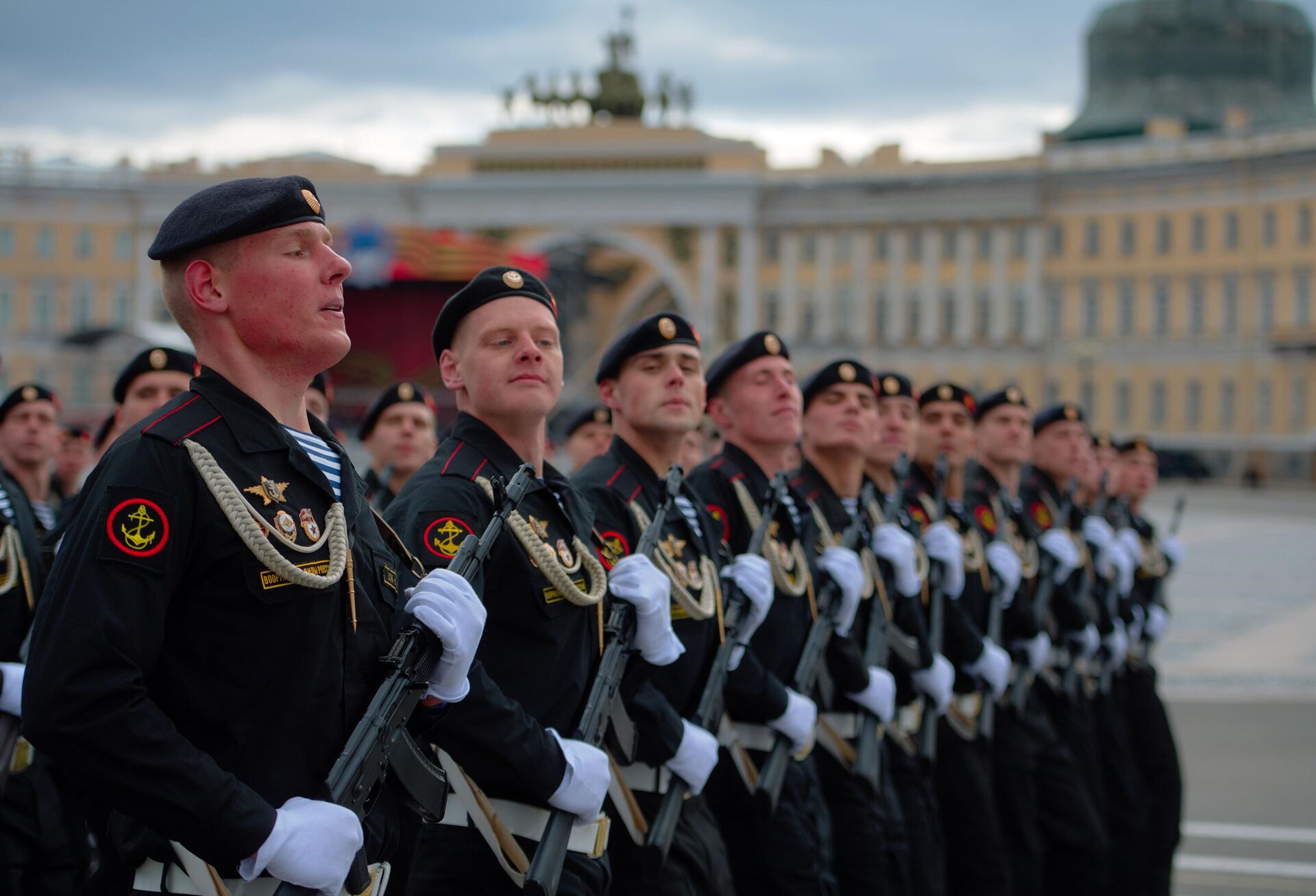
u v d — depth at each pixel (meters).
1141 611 10.56
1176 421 68.81
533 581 4.65
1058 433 10.01
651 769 5.37
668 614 5.03
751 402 6.67
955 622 7.86
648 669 5.06
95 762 3.19
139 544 3.29
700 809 5.66
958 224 71.50
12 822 5.78
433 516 4.59
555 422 45.84
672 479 5.45
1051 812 8.27
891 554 7.34
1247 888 9.35
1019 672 8.51
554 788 4.38
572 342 70.44
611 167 73.81
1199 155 67.62
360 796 3.54
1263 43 77.50
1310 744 13.48
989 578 8.52
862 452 7.41
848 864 6.70
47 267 76.44
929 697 7.44
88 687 3.18
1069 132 78.81
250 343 3.62
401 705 3.66
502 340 4.84
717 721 5.66
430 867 4.67
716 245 73.19
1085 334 70.44
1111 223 69.88
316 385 7.65
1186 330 68.44
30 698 3.21
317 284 3.65
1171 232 68.62
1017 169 70.44
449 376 5.03
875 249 72.62
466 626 3.80
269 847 3.29
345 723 3.64
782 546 6.55
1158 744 10.11
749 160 72.94
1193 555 33.44
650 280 76.25
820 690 6.70
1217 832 10.70
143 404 6.94
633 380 5.88
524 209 74.50
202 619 3.42
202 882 3.47
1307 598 24.58
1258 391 66.94
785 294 73.38
